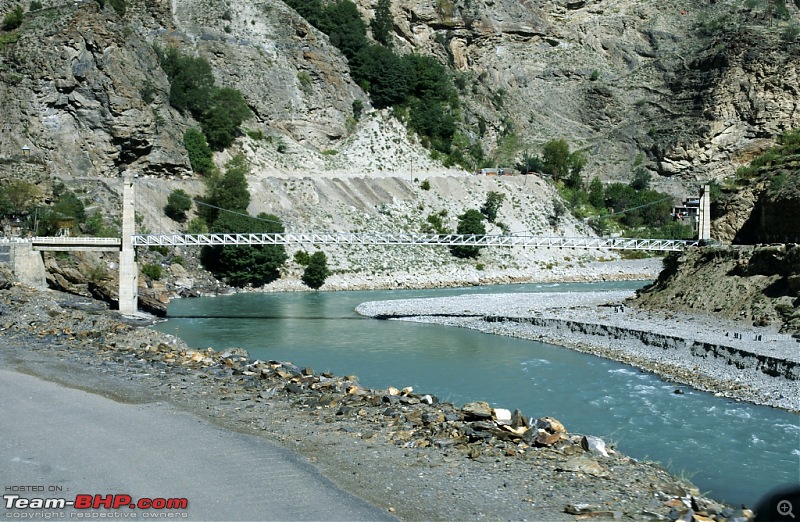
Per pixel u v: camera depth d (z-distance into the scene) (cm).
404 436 2341
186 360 3506
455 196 13538
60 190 9662
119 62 10856
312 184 12256
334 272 10519
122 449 2172
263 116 13850
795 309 5453
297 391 2902
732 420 3391
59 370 3225
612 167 18488
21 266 6706
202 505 1778
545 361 4912
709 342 4828
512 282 11525
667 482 2077
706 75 19300
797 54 18312
